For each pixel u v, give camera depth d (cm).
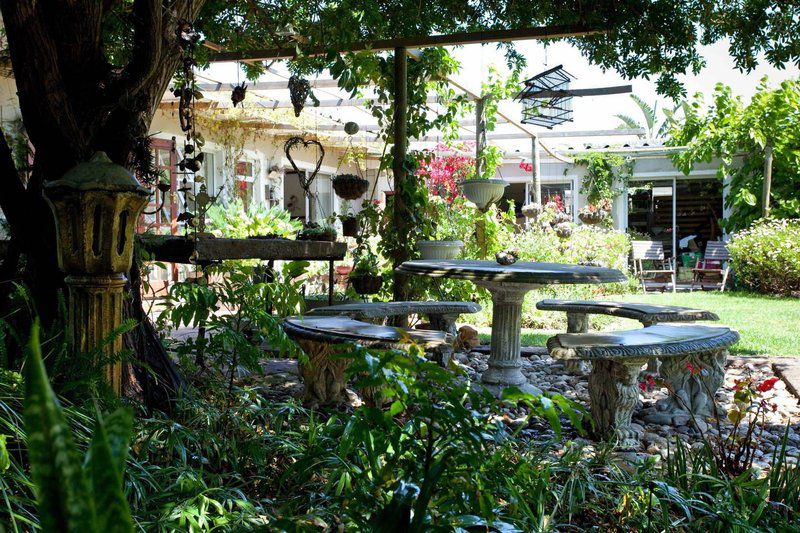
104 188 221
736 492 219
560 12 550
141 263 328
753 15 526
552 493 212
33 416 33
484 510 143
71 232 226
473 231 962
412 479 138
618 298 1073
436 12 600
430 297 731
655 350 339
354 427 144
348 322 412
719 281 1406
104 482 35
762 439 347
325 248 491
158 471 197
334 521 184
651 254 1335
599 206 1316
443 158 1012
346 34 525
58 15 279
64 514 33
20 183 301
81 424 183
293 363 527
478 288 826
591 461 258
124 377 296
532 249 1073
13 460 153
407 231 666
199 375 374
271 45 622
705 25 550
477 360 565
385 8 598
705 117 1300
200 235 371
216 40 612
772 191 1295
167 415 295
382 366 129
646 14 534
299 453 231
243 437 266
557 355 334
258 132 1173
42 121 284
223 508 182
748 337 682
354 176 634
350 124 688
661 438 354
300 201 1400
